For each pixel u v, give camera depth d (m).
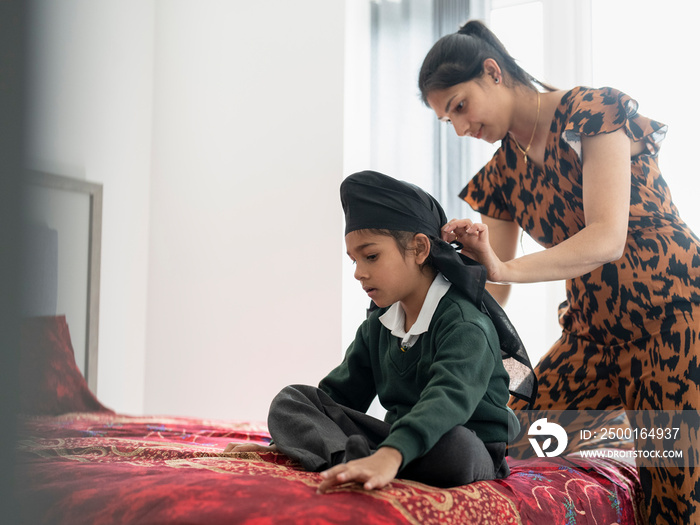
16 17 0.25
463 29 1.59
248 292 3.27
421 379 1.13
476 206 1.79
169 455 1.17
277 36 3.32
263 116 3.32
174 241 3.48
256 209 3.29
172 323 3.44
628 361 1.48
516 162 1.64
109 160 3.26
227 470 0.95
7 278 0.26
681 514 1.33
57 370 2.21
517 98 1.53
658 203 1.46
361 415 1.17
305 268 3.13
